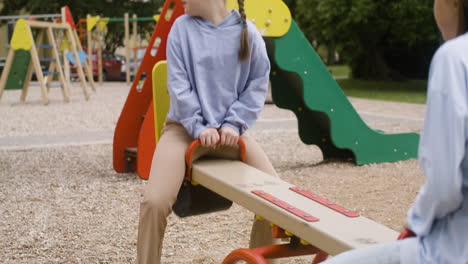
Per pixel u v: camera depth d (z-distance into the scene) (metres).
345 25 18.75
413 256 1.27
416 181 5.54
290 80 6.08
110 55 25.92
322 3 18.16
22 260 3.30
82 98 16.03
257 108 2.57
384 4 17.91
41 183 5.42
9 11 28.62
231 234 3.82
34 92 18.48
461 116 1.15
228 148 2.58
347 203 4.65
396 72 23.23
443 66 1.20
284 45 5.66
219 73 2.53
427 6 17.47
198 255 3.40
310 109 6.00
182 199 2.55
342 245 1.54
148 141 5.46
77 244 3.60
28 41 13.60
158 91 3.65
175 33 2.58
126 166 5.80
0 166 6.32
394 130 9.16
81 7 29.28
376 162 6.52
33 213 4.34
